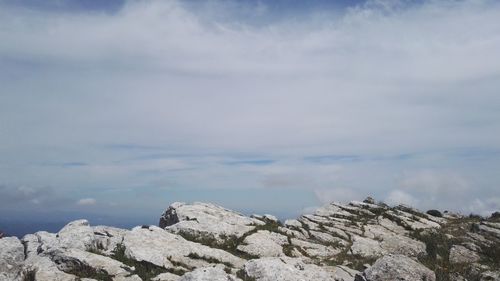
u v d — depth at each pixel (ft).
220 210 148.46
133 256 93.50
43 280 78.74
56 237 117.80
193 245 105.29
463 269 95.45
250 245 112.16
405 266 82.58
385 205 174.40
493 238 120.57
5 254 103.04
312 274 86.58
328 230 138.10
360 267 102.06
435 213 170.81
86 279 80.43
